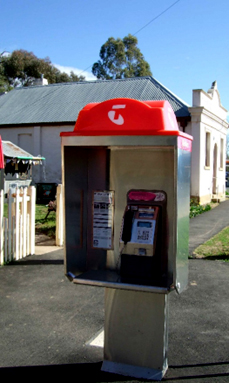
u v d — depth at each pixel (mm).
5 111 23469
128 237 3377
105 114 3166
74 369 3469
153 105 3143
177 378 3305
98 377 3334
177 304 5070
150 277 3312
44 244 8648
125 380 3289
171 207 3475
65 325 4379
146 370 3328
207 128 18844
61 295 5340
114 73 45312
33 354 3738
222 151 23078
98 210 3850
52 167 21328
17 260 7137
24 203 7316
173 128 3221
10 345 3914
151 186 3580
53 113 21703
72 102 22297
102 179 3828
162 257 3492
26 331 4227
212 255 7750
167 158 3506
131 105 3094
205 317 4645
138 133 2980
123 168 3719
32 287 5668
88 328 4305
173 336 4129
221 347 3883
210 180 19938
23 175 17141
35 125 21516
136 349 3352
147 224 3379
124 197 3748
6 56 47031
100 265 3896
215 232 10719
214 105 20297
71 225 3604
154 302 3256
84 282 3271
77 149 3666
